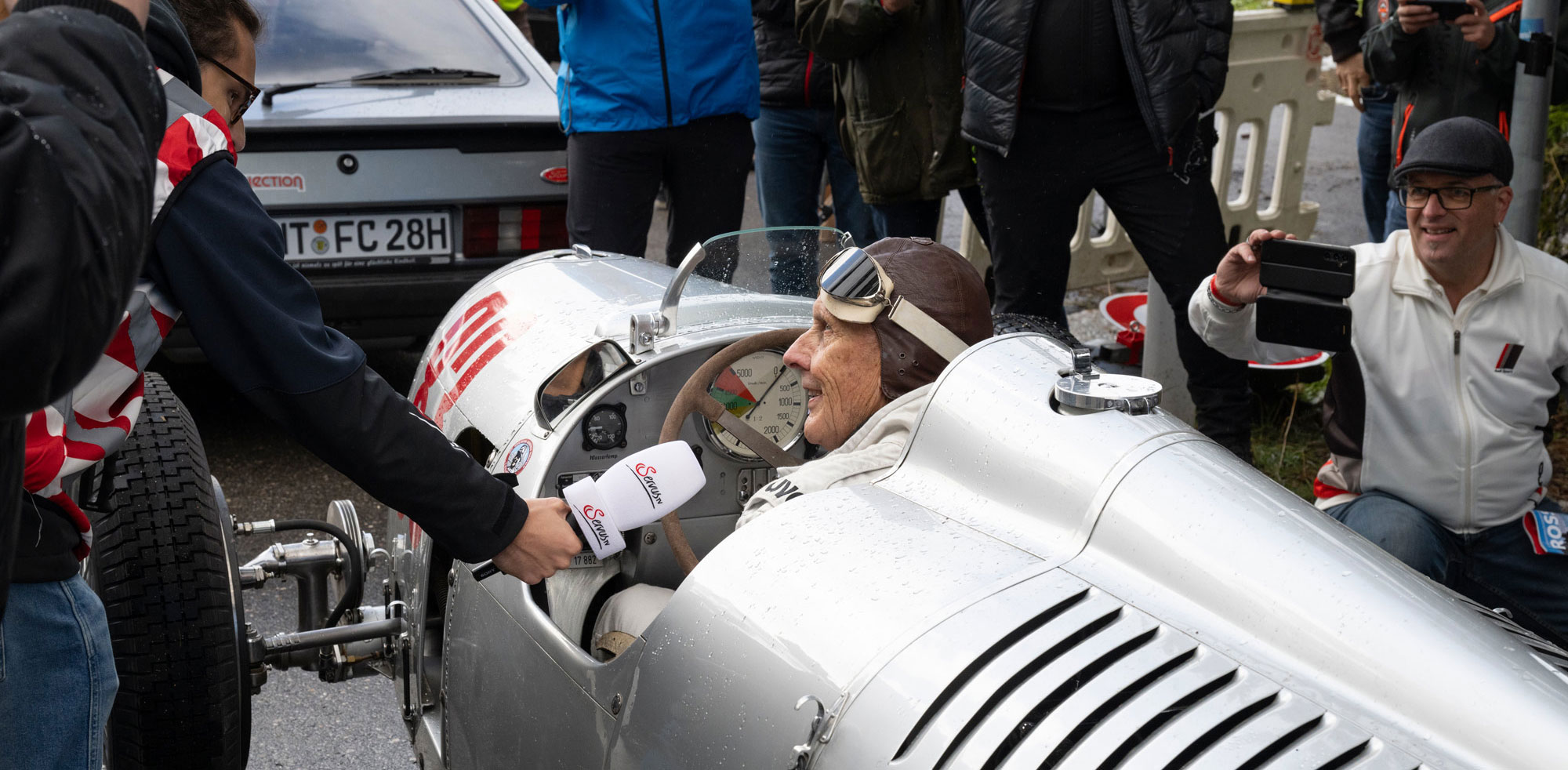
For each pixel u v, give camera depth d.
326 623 2.54
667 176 4.26
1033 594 1.36
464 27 4.55
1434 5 3.40
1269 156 8.64
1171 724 1.21
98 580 2.17
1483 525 2.55
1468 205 2.36
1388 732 1.21
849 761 1.29
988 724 1.24
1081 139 3.49
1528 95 2.88
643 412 2.22
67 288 0.97
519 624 1.88
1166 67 3.30
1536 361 2.45
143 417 2.34
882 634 1.35
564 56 4.08
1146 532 1.41
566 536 1.65
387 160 3.95
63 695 1.35
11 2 1.13
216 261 1.37
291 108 3.93
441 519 1.56
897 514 1.54
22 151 0.95
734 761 1.42
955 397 1.64
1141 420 1.55
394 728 2.93
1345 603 1.31
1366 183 4.91
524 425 2.19
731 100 4.12
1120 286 6.18
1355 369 2.59
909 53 4.00
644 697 1.56
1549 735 1.19
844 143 4.35
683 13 3.96
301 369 1.43
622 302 2.39
